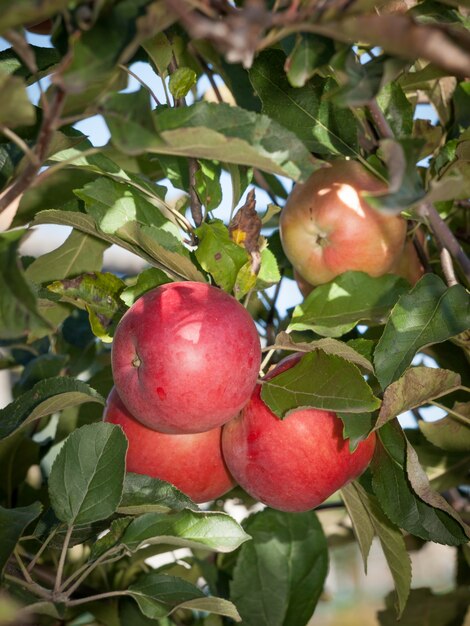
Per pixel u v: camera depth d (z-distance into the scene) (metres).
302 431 0.37
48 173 0.29
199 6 0.25
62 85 0.25
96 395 0.38
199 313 0.35
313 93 0.40
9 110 0.26
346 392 0.35
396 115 0.42
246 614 0.47
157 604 0.37
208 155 0.31
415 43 0.24
